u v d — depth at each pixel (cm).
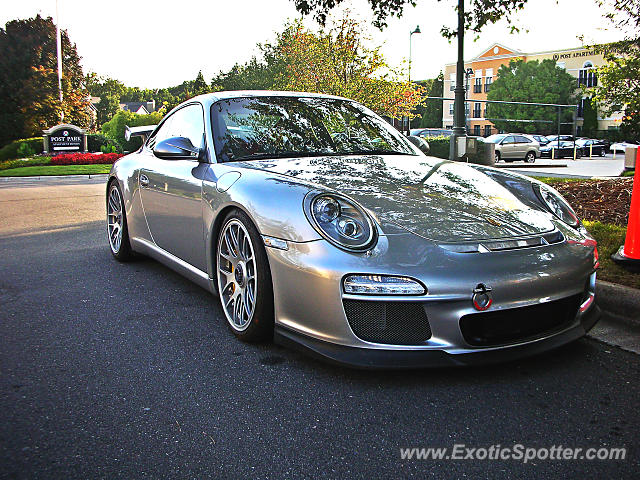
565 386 229
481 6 689
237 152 314
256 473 171
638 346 272
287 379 235
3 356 262
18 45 3212
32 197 986
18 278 403
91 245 525
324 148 330
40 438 191
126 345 275
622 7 657
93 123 4331
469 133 6034
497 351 225
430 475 170
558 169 1944
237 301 281
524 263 227
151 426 199
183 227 332
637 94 728
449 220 241
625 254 368
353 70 2084
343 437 191
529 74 5441
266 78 3028
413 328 220
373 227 230
